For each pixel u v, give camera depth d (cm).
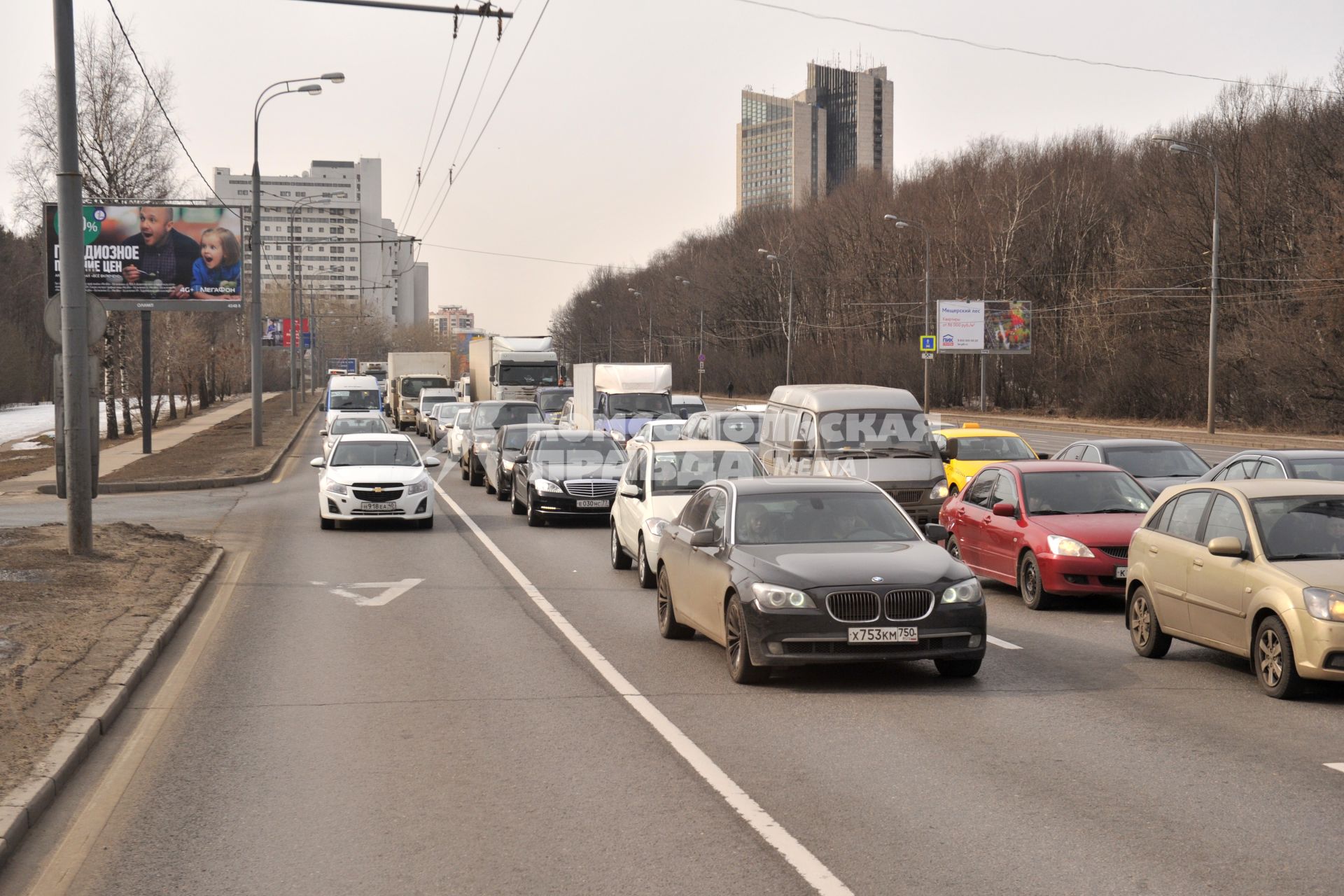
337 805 691
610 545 2036
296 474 3647
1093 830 632
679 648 1177
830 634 967
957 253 8462
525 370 5369
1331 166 5603
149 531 2009
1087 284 7900
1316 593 910
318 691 990
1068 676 1041
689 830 640
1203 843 611
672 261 14200
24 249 12569
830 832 633
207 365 8844
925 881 562
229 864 600
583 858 600
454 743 825
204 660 1117
